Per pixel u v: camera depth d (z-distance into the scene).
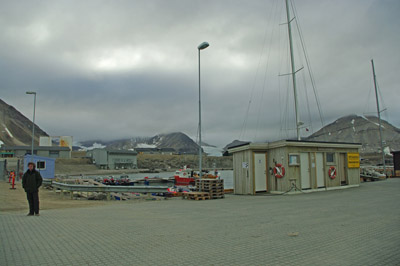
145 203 16.50
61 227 9.00
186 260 5.68
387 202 13.95
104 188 19.05
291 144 19.53
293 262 5.55
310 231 8.15
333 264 5.45
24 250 6.43
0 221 10.13
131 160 145.62
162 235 7.82
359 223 9.16
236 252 6.20
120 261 5.64
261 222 9.59
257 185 20.47
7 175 41.09
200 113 22.28
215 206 14.29
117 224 9.49
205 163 188.25
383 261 5.62
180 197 20.92
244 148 20.92
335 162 21.94
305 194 18.75
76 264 5.48
